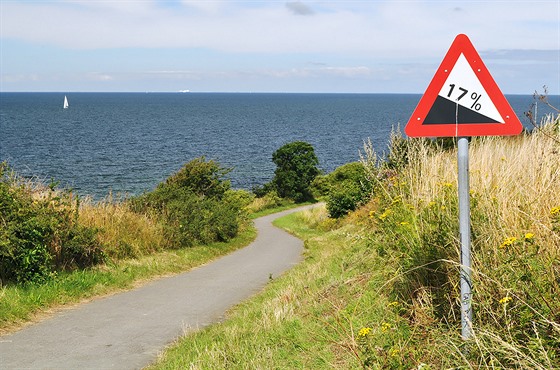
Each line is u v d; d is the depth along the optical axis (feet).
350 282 23.43
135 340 25.16
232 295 36.29
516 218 14.76
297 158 214.07
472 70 12.66
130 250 48.29
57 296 31.99
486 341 11.98
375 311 18.04
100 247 42.14
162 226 57.11
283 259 58.44
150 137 386.32
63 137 362.53
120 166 230.89
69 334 25.82
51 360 21.97
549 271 12.28
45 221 35.76
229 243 73.15
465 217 12.64
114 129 448.65
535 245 12.78
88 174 203.21
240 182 230.27
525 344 11.67
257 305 29.30
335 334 17.38
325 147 335.47
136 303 33.14
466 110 12.66
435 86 12.87
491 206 15.61
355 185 99.66
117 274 40.16
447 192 18.15
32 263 33.30
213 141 371.97
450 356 12.42
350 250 33.83
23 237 33.58
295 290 28.45
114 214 51.65
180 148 321.93
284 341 18.71
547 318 11.51
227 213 76.38
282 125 529.45
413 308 15.87
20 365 21.22
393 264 19.07
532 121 15.80
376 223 23.48
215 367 18.02
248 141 376.68
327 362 15.37
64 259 38.75
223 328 24.86
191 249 60.08
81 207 49.96
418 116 12.94
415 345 13.82
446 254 15.93
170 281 41.52
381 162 24.76
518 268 12.64
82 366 21.34
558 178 15.81
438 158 22.00
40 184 42.34
